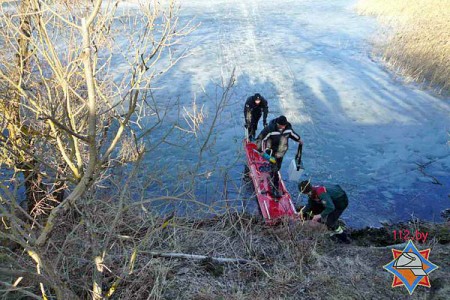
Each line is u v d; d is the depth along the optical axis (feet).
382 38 54.54
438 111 36.47
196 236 18.47
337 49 52.19
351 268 15.92
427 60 44.04
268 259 16.78
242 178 26.35
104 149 24.56
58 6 14.23
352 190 26.11
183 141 30.63
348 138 32.27
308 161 29.22
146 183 20.62
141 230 18.39
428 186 26.55
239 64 47.11
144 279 15.10
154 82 41.32
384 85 41.83
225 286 15.19
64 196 20.59
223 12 71.46
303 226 18.66
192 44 53.83
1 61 15.21
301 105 37.47
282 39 56.39
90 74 7.94
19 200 21.54
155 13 14.66
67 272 12.94
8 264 14.94
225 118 34.53
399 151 30.60
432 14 55.16
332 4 76.54
